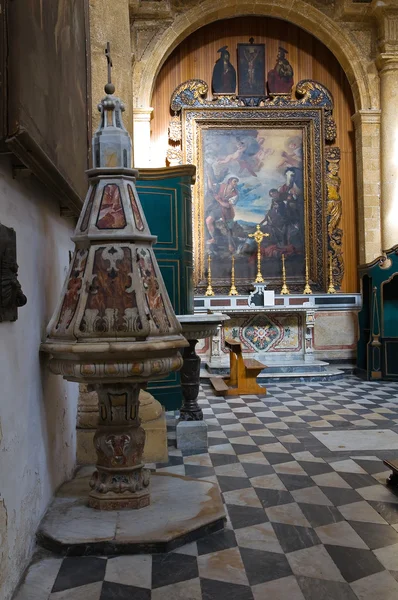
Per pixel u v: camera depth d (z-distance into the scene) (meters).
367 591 2.55
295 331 11.67
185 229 6.91
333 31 12.31
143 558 2.85
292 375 10.35
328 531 3.25
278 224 12.79
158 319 3.09
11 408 2.61
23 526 2.73
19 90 2.21
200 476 4.39
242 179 12.80
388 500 3.79
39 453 3.14
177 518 3.16
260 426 6.36
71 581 2.62
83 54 4.69
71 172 3.79
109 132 3.34
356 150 12.71
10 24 2.20
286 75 12.89
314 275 12.73
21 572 2.66
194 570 2.73
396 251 10.42
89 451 4.46
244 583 2.61
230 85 12.82
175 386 6.71
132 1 11.56
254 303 11.45
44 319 3.40
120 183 3.28
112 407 3.28
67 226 4.40
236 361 9.06
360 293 12.23
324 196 12.77
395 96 12.00
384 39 11.91
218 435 5.88
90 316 2.98
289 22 12.99
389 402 8.04
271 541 3.09
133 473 3.35
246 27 13.05
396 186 11.99
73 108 3.93
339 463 4.75
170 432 5.84
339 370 11.16
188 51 12.98
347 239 12.95
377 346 10.45
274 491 4.00
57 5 3.20
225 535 3.17
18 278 2.83
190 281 6.98
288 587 2.58
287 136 12.88
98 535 2.92
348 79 12.71
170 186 6.84
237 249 12.72
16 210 2.81
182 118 12.69
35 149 2.47
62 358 3.03
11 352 2.64
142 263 3.15
